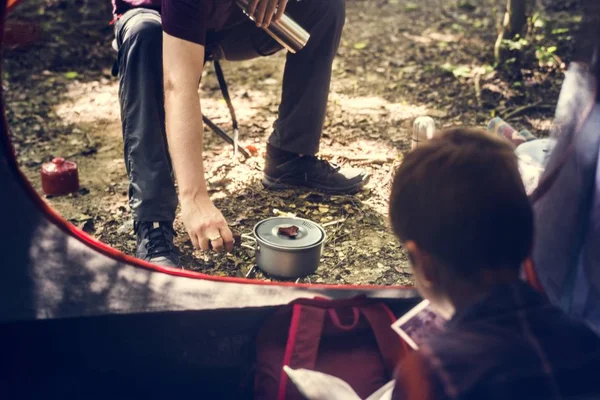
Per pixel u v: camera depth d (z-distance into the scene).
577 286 1.53
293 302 1.65
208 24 2.38
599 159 1.51
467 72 4.20
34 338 1.58
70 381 1.63
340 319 1.65
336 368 1.61
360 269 2.47
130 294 1.64
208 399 1.70
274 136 2.90
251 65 4.52
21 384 1.61
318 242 2.16
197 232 1.90
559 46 4.34
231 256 2.52
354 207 2.86
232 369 1.71
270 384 1.58
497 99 3.87
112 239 2.68
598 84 1.54
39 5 5.27
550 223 1.53
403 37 4.87
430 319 1.47
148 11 2.35
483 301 1.16
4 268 1.64
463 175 1.13
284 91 2.78
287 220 2.28
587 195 1.52
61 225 1.71
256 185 3.01
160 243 2.31
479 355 1.12
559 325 1.18
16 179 1.67
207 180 3.06
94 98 4.10
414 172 1.17
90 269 1.68
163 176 2.30
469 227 1.13
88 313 1.58
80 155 3.42
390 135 3.51
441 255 1.16
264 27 2.22
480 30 4.95
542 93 3.91
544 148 2.44
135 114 2.25
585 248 1.51
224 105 3.91
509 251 1.15
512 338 1.14
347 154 3.29
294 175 2.94
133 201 2.32
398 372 1.19
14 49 4.62
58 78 4.36
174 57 1.96
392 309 1.72
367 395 1.58
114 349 1.63
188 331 1.65
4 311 1.56
